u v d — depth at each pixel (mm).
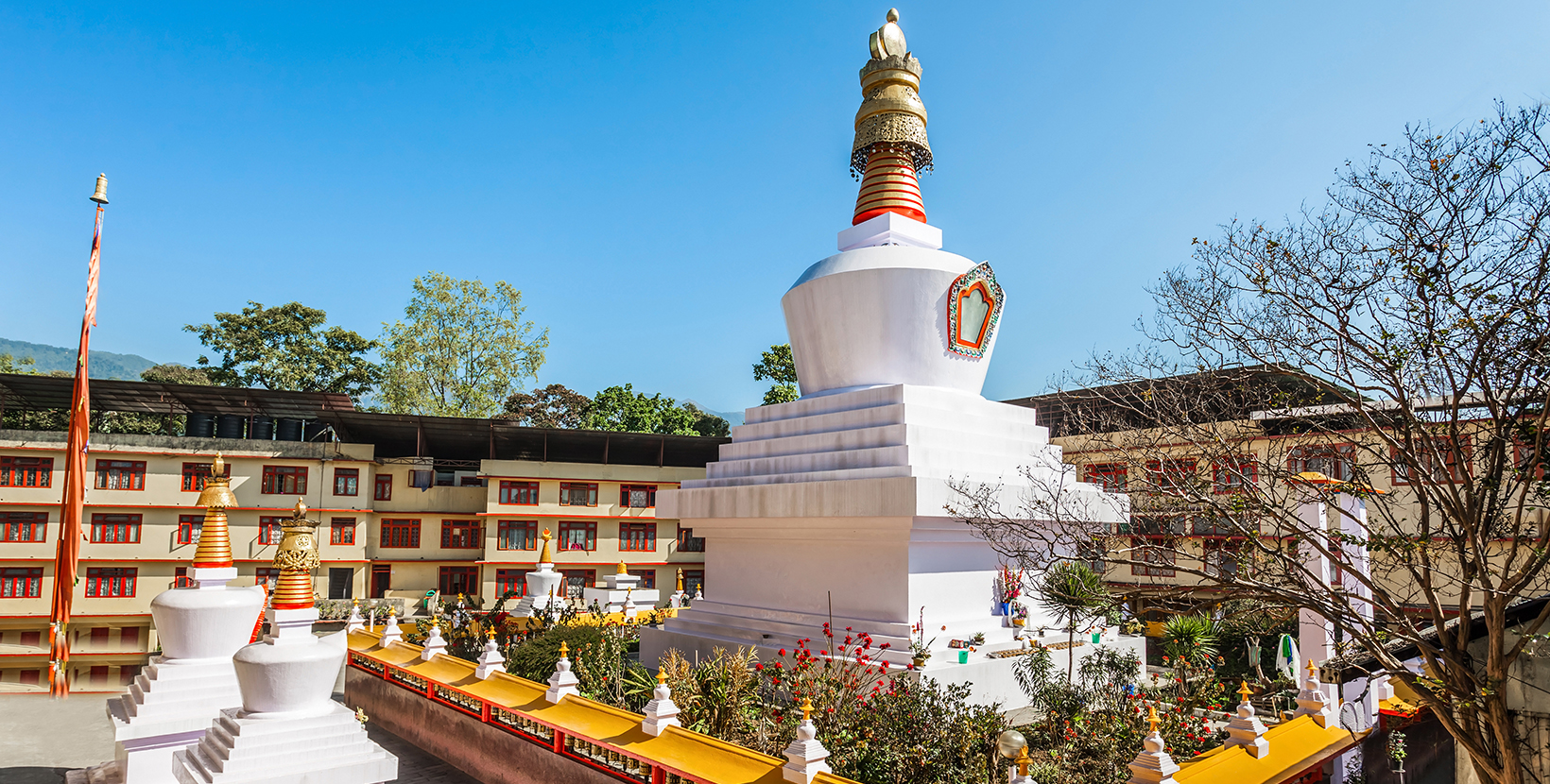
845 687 11961
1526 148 8258
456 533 39031
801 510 15680
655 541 39938
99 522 32844
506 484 38125
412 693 15938
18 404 35531
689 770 9398
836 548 15719
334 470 36594
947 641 14539
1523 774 8367
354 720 10953
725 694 11789
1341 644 9742
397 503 38531
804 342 18750
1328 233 9273
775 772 8812
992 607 16141
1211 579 9672
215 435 37125
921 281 17422
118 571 32906
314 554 11289
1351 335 9031
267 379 53406
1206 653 17109
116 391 33938
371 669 18000
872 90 20094
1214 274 10133
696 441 40062
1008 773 9039
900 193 19531
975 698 13648
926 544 14977
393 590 37688
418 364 48781
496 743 13195
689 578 40062
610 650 15680
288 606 10914
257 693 10516
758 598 17031
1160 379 12234
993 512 14289
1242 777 9070
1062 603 12742
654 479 39969
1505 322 8016
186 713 12828
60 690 20578
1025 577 16766
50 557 32188
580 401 58344
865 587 15164
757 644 15875
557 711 11875
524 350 50719
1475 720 8359
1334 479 12312
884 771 9930
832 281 17828
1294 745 10141
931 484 14234
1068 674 14008
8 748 16453
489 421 37281
